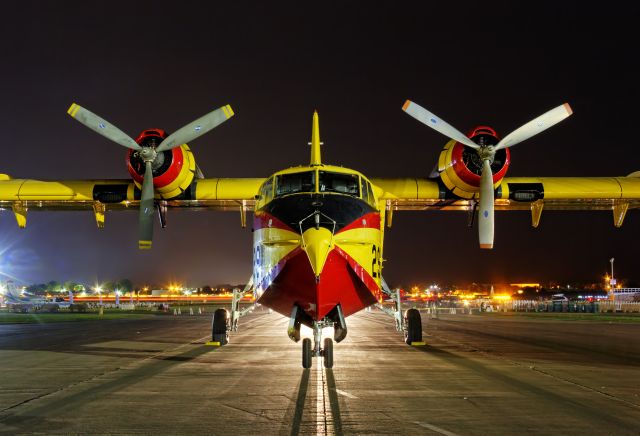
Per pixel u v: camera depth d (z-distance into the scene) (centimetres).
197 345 1694
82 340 1916
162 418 726
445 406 794
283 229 1089
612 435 641
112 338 2006
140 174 1532
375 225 1185
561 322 3300
